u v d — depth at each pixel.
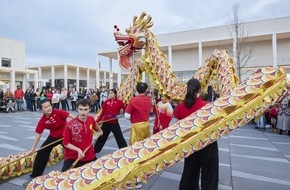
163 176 4.32
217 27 25.38
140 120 4.17
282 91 2.74
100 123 4.94
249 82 2.91
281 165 4.98
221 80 4.14
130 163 2.64
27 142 6.99
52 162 5.10
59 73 36.19
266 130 9.40
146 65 5.20
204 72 4.90
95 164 2.76
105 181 2.53
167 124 5.07
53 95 16.20
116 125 5.44
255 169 4.72
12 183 4.11
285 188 3.83
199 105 3.18
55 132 4.06
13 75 23.73
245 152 6.02
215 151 3.08
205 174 3.06
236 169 4.71
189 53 27.80
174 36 27.61
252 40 24.34
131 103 4.20
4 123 11.06
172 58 28.75
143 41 5.28
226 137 7.95
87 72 37.00
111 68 30.39
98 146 5.61
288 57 23.77
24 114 15.34
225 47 25.77
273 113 8.98
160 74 5.04
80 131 3.20
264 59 24.50
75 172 2.75
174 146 2.69
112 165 2.68
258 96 2.73
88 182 2.57
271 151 6.11
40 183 2.77
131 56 5.65
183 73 28.12
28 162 4.57
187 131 2.76
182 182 3.16
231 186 3.88
